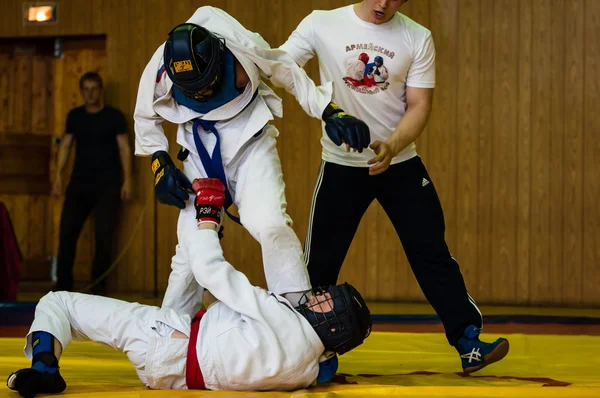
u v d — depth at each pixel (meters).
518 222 12.41
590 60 12.30
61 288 12.83
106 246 12.97
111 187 12.96
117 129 12.98
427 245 5.49
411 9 12.65
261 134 4.89
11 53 14.34
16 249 11.60
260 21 13.12
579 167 12.30
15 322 9.18
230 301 4.16
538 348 6.75
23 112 14.33
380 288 12.69
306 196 12.93
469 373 5.36
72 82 14.18
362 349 6.71
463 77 12.55
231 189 4.94
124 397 3.99
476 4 12.52
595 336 7.51
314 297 4.24
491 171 12.48
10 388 4.01
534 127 12.40
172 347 4.18
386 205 5.64
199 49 4.52
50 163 14.35
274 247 4.56
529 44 12.42
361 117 5.59
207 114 4.82
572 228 12.30
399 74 5.48
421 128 5.44
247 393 4.06
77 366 5.46
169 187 4.68
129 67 13.56
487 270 12.46
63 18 13.81
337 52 5.48
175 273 4.78
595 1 12.29
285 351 4.09
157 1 13.47
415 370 5.63
